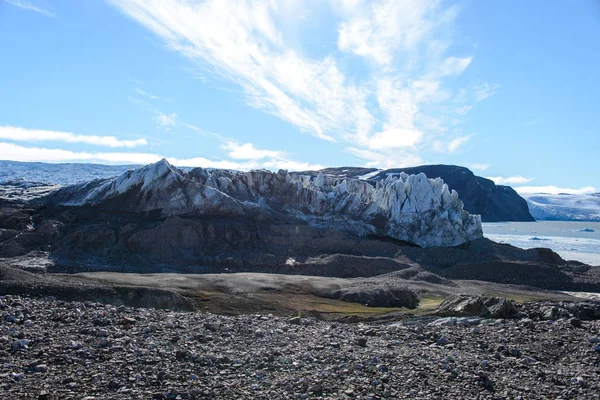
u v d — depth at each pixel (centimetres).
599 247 17012
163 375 1402
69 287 3528
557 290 7681
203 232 8419
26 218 8444
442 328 2391
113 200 9106
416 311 4044
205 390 1317
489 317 3144
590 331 2308
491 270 8412
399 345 2016
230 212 9281
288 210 10700
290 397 1308
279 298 4928
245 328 2120
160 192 9069
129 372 1410
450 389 1430
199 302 4369
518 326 2427
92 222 8494
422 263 8950
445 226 10975
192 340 1838
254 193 10844
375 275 7881
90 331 1817
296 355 1700
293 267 7725
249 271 7469
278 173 11250
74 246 7694
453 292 6119
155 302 3800
